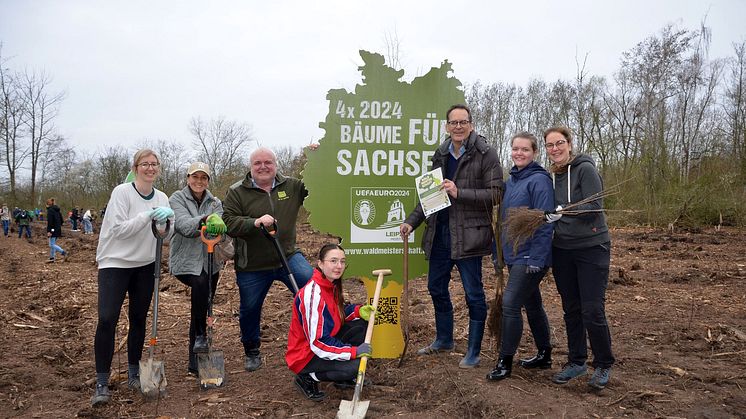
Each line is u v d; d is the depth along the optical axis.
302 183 5.09
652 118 21.69
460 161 4.69
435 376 4.48
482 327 4.79
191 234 4.41
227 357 5.41
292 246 4.98
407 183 5.17
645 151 20.03
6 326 6.70
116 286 4.17
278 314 7.13
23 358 5.38
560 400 4.04
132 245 4.22
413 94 5.12
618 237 16.30
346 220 5.12
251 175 4.87
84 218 29.80
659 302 7.63
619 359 5.14
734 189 19.16
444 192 4.61
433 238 4.89
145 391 4.20
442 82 5.14
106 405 4.09
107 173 40.47
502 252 4.65
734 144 20.83
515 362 4.95
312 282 4.12
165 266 11.23
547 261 4.18
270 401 4.18
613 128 21.48
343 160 5.09
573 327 4.48
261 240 4.76
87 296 8.70
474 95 29.22
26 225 24.81
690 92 23.27
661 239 15.65
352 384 4.39
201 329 4.66
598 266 4.13
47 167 46.78
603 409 3.92
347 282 9.58
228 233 4.68
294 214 4.98
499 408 3.85
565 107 24.44
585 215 4.10
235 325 6.77
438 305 5.18
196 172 4.66
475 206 4.67
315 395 4.20
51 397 4.32
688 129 23.30
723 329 6.07
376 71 5.07
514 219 4.08
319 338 4.02
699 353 5.34
